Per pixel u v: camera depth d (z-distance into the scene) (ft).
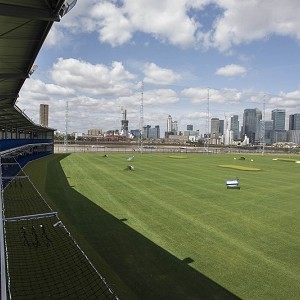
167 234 37.35
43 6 21.77
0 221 20.34
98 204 51.29
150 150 253.24
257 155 233.96
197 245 34.04
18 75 37.04
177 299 22.71
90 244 32.76
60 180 75.56
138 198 57.36
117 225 40.09
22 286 23.06
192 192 64.75
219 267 28.55
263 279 26.43
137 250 31.83
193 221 43.24
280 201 58.13
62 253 29.50
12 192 57.62
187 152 245.86
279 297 23.56
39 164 115.55
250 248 33.68
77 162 129.08
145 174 93.30
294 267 29.04
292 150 318.04
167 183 76.13
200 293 23.73
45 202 50.55
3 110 72.49
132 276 25.95
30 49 30.37
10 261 27.12
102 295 22.34
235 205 53.78
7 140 74.64
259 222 43.80
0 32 26.37
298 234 38.88
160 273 26.81
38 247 30.71
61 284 23.61
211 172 103.91
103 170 100.68
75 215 43.93
